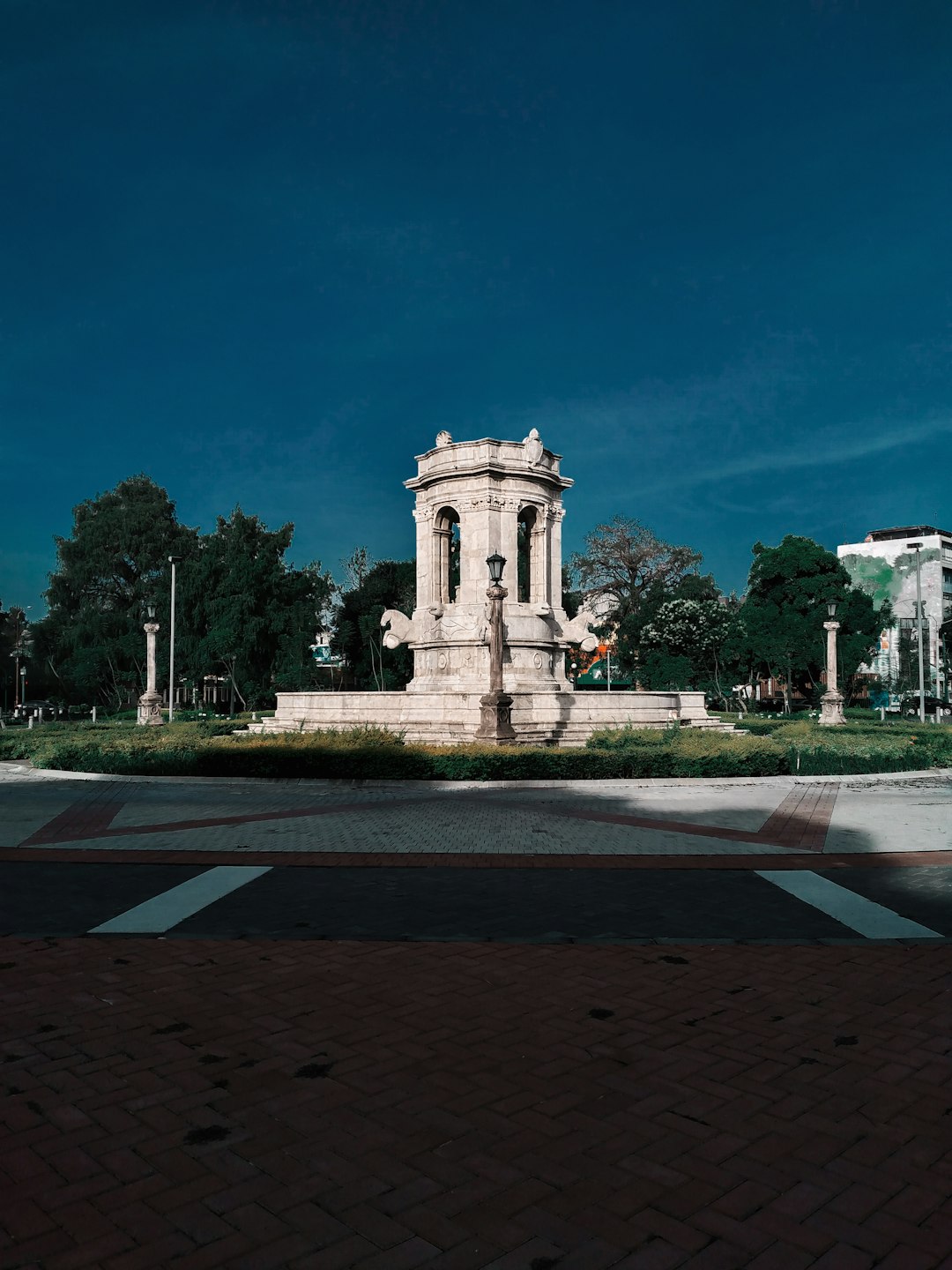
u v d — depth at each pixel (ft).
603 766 65.10
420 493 113.39
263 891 31.30
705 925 26.78
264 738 76.84
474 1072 16.37
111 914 27.96
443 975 21.94
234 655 190.19
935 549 299.38
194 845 39.91
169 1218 11.82
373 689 213.46
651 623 221.66
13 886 31.89
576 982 21.45
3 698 230.89
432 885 32.24
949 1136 14.01
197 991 20.65
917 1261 10.97
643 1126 14.33
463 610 106.32
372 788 61.87
